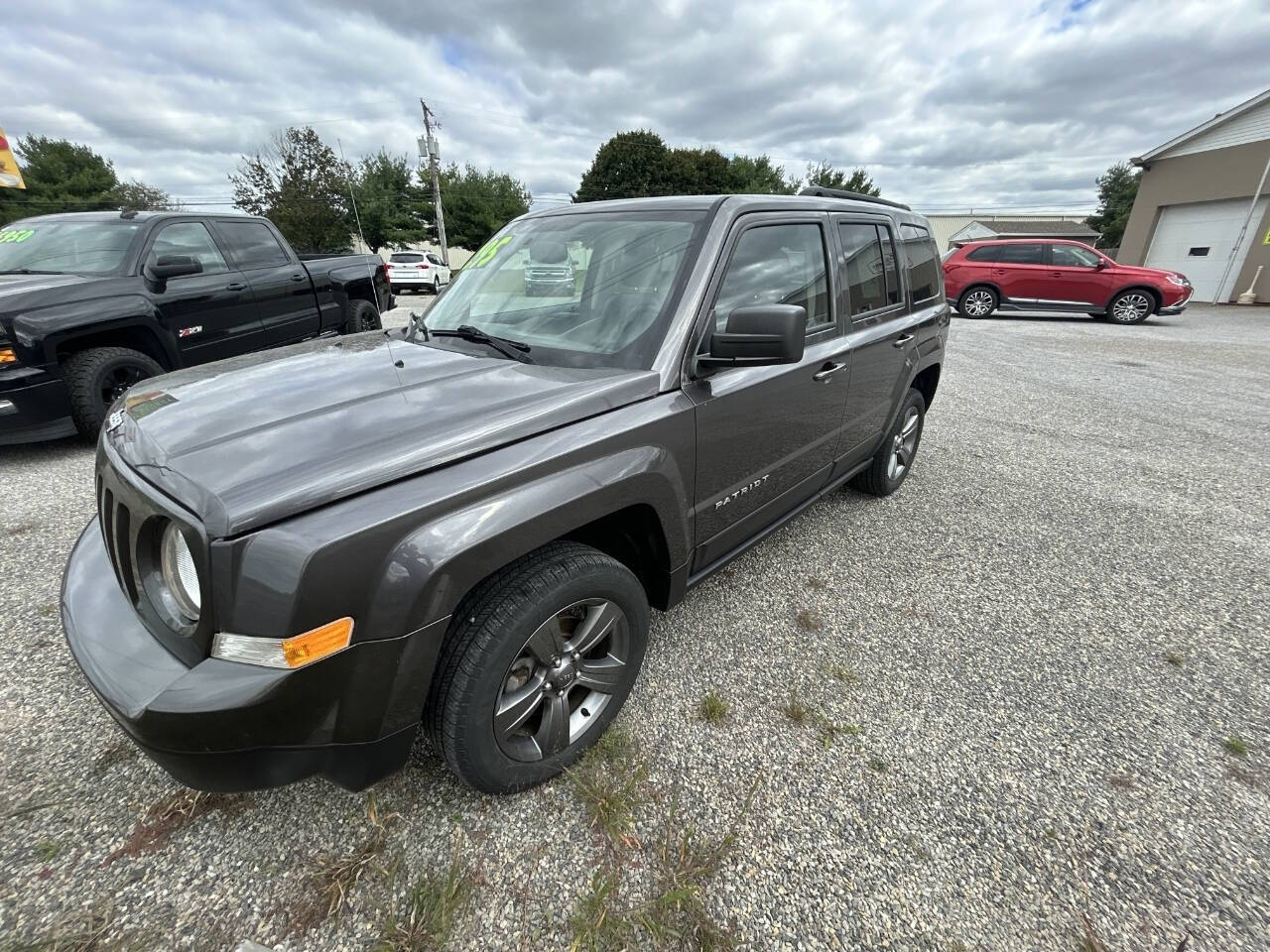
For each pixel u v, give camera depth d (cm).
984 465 501
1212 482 468
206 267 571
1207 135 1886
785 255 264
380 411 172
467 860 168
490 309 257
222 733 130
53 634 256
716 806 187
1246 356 1020
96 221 539
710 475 227
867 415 343
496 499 158
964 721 224
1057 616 292
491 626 162
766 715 225
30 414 431
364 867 166
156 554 153
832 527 382
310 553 131
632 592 198
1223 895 164
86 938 147
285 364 220
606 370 207
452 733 163
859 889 164
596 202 287
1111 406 696
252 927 151
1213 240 1920
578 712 201
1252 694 242
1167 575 331
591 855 171
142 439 165
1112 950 151
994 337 1217
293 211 2795
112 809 179
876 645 267
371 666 142
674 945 150
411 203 4359
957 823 184
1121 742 216
